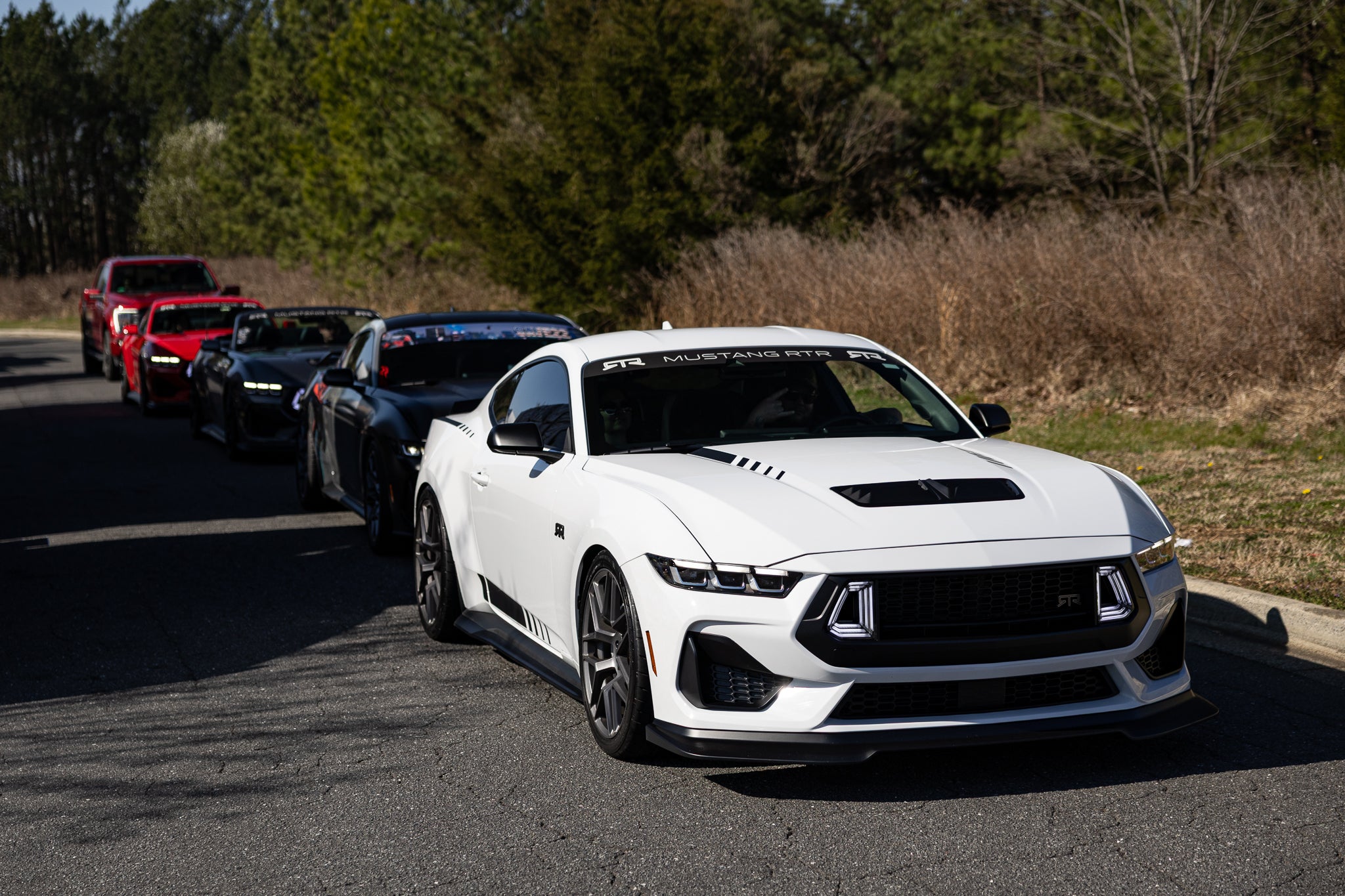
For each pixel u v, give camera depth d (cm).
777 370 582
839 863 383
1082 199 2442
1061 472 479
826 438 538
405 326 1009
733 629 422
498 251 2569
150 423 1817
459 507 646
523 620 582
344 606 761
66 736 538
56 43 9762
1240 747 473
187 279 2595
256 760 499
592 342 613
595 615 489
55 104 9544
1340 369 1134
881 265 1633
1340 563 693
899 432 560
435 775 475
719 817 423
